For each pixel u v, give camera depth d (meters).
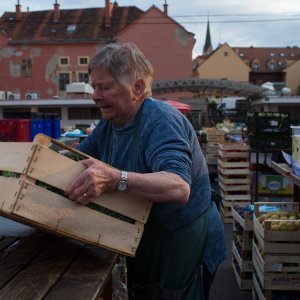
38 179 1.73
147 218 2.09
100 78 2.16
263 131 8.65
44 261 2.04
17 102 32.69
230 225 7.62
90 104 32.41
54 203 1.76
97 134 2.60
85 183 1.78
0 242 2.33
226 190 7.89
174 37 45.19
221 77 70.50
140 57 2.20
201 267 2.51
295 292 3.88
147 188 1.87
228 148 8.01
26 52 46.97
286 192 8.59
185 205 2.32
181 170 1.95
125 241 1.97
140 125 2.20
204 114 32.84
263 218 4.07
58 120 9.90
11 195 1.69
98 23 49.12
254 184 8.70
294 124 17.42
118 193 1.94
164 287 2.38
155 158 2.02
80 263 2.01
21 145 1.76
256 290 4.18
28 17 50.91
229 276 5.11
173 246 2.34
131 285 2.47
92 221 1.87
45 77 46.84
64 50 46.66
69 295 1.69
